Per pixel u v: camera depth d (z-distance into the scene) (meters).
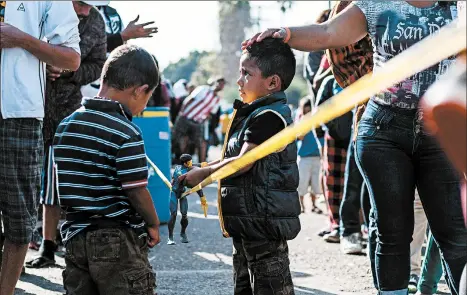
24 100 3.97
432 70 3.35
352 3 3.55
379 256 3.55
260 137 3.33
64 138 3.20
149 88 3.33
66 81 5.50
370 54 3.99
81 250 3.18
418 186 3.49
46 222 5.65
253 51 3.48
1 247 4.29
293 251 6.50
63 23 4.10
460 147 1.44
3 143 3.99
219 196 3.49
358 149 3.54
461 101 1.41
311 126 2.18
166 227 7.46
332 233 6.98
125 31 5.90
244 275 3.63
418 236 5.05
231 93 38.69
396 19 3.43
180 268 5.76
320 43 3.52
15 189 4.00
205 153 14.48
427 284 4.70
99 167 3.15
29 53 4.01
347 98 1.97
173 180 3.53
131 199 3.16
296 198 3.49
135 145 3.15
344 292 5.00
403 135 3.42
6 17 4.00
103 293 3.20
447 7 3.44
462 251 3.40
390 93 3.40
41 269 5.60
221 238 7.06
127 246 3.18
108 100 3.23
